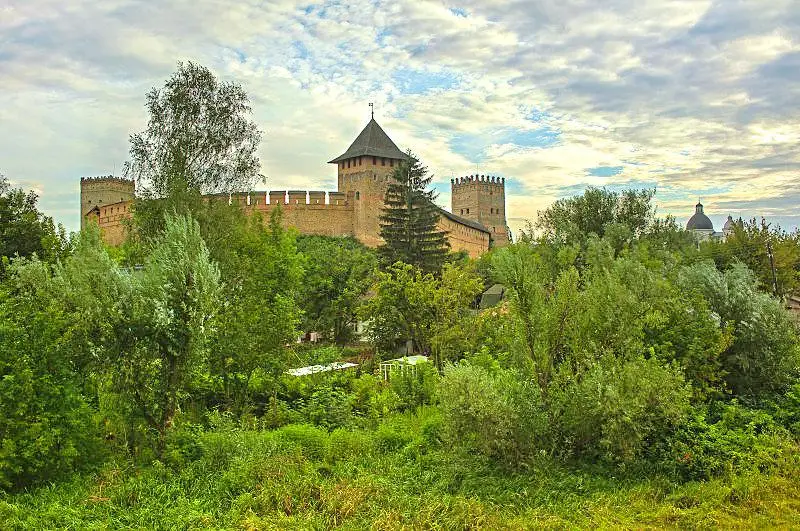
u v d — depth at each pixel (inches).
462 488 512.7
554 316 591.8
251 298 789.2
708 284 737.6
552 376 586.2
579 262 1077.8
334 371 952.3
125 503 469.4
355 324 1706.4
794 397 639.1
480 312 1393.9
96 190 4001.0
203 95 1413.6
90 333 526.3
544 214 1785.2
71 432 520.4
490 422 527.5
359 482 515.5
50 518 430.9
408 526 442.0
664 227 1742.1
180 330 543.5
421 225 2134.6
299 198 3006.9
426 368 899.4
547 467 530.3
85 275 539.5
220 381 760.3
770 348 673.6
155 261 569.9
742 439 557.9
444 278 1278.3
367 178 3189.0
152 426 554.6
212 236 1128.8
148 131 1379.2
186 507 460.4
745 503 474.3
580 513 463.8
